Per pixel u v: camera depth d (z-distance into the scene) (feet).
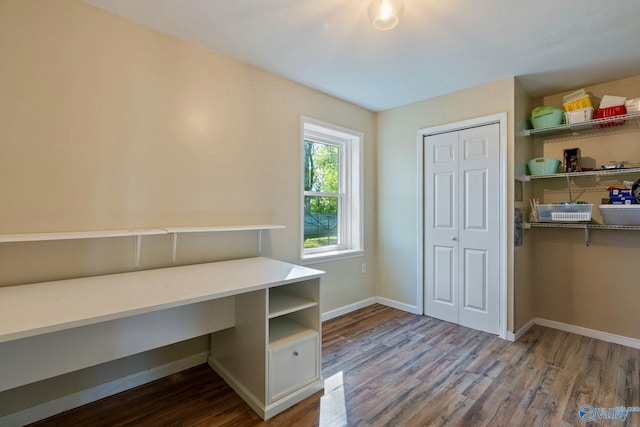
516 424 5.42
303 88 9.52
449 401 6.08
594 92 9.45
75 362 4.99
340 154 11.73
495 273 9.26
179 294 4.86
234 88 7.91
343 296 11.09
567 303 9.84
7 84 5.07
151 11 6.00
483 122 9.41
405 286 11.50
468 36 6.80
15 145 5.14
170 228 6.64
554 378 6.90
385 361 7.66
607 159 9.04
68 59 5.61
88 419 5.51
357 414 5.70
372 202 12.16
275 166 8.84
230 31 6.68
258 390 5.77
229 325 6.66
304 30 6.62
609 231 9.11
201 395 6.27
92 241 5.94
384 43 7.12
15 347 4.45
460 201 10.03
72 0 5.64
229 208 7.86
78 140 5.72
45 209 5.42
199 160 7.30
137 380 6.55
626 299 8.84
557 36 6.80
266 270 6.64
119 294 4.83
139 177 6.43
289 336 6.21
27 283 5.34
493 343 8.70
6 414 5.18
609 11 5.89
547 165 9.23
